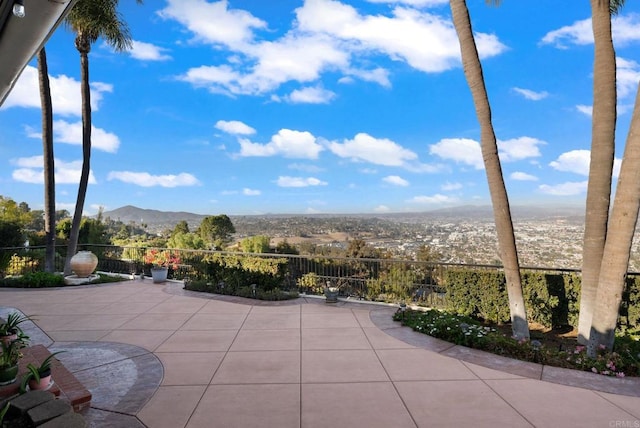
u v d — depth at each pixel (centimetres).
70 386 337
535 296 658
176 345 502
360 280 812
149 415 318
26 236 1589
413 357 458
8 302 770
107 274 1152
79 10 1011
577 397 355
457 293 713
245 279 885
